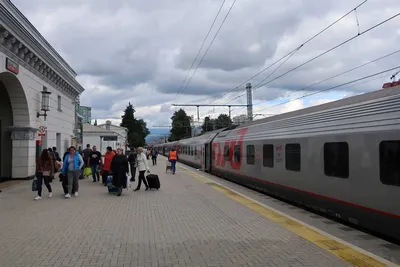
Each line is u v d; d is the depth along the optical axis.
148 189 15.23
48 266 5.41
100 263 5.57
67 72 24.81
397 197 6.79
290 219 9.02
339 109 9.34
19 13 15.69
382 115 7.48
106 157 16.84
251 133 16.31
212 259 5.79
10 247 6.42
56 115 23.91
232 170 19.17
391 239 7.50
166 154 75.00
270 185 13.55
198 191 14.67
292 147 11.52
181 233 7.53
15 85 16.77
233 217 9.27
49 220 8.78
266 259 5.78
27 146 18.05
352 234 8.04
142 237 7.17
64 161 12.81
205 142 27.98
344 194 8.53
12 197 12.70
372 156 7.52
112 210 10.21
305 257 5.88
